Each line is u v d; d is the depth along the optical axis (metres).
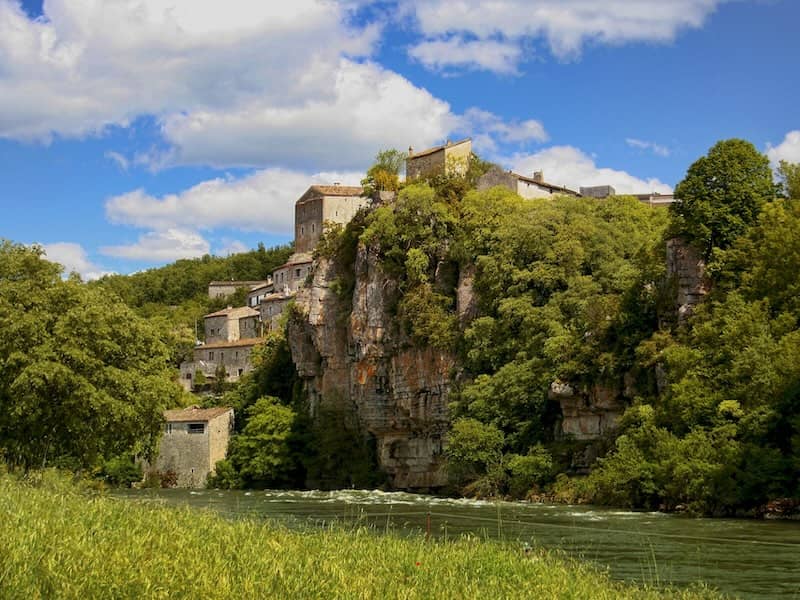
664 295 71.62
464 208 99.31
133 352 56.03
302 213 162.00
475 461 77.19
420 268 97.44
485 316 88.06
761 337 60.22
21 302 51.72
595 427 72.81
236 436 115.19
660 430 61.47
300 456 109.00
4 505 22.75
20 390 48.88
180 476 115.56
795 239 64.06
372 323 101.69
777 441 56.31
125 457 113.69
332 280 113.19
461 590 20.64
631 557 34.03
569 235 86.38
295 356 117.62
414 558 24.30
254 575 18.20
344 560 22.31
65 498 26.27
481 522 48.31
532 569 24.89
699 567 31.33
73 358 50.81
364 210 110.94
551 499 69.12
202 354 158.38
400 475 99.06
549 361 76.75
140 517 24.53
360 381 103.50
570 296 81.75
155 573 17.09
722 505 54.00
